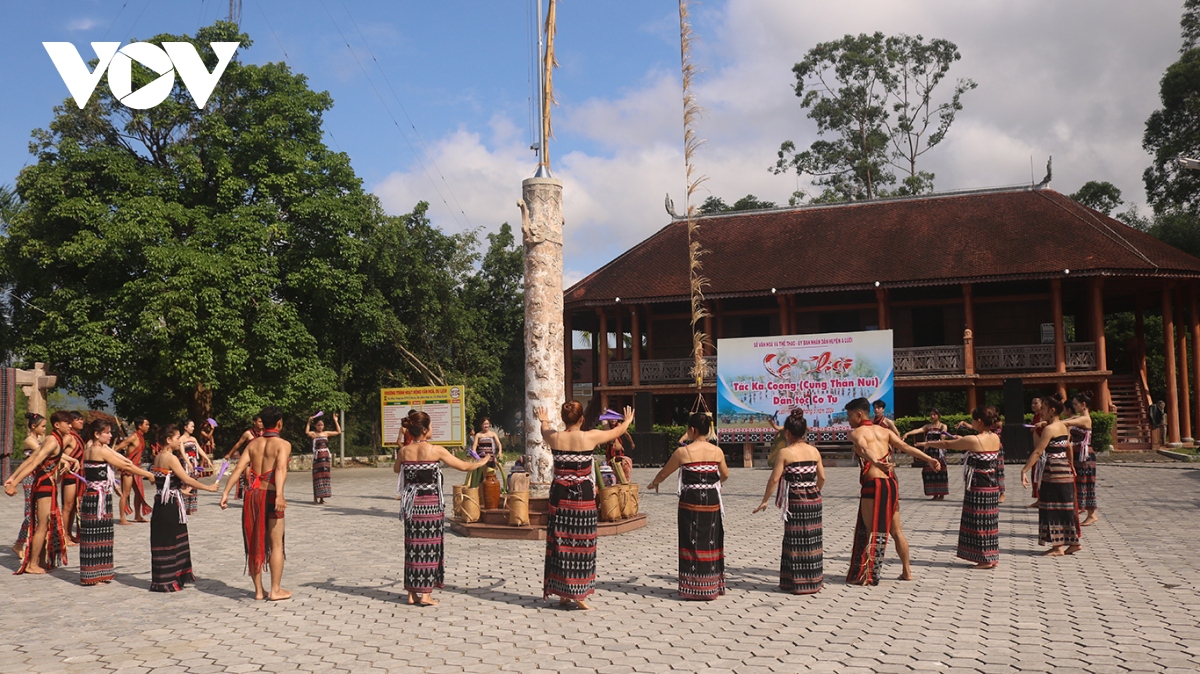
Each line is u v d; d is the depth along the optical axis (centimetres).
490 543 1214
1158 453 2712
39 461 1013
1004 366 2981
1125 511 1388
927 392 4353
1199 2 4188
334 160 2966
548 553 794
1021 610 737
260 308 2670
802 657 606
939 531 1224
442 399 2173
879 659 597
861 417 883
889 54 5253
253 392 2656
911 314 3378
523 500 1276
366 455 3841
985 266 2944
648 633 685
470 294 4094
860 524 875
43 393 2366
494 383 3856
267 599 841
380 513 1633
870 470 873
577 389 4944
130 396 2712
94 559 936
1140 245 2956
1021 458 2373
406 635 689
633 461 2792
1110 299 3403
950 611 739
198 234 2647
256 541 836
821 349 2597
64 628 732
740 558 1047
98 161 2630
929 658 597
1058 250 2919
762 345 2655
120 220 2527
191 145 2845
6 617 777
